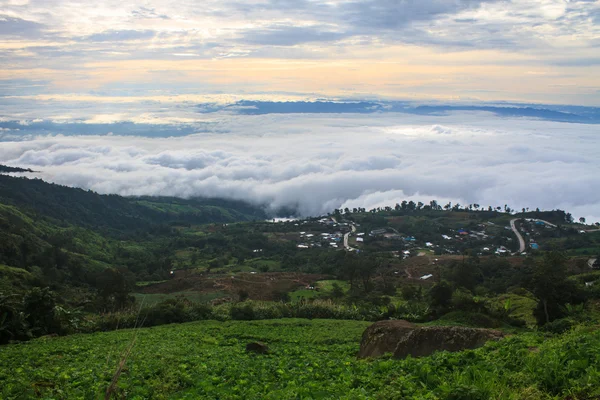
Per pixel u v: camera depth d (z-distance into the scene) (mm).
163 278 108250
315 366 16516
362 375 12789
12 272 74000
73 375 15992
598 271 78688
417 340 17266
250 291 88312
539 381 9398
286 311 51219
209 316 48406
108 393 8031
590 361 9703
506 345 13266
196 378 15758
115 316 45219
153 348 24953
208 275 107250
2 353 23859
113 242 152625
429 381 10734
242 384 14242
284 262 129500
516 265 101312
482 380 9773
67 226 149875
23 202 167750
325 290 86688
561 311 40562
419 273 106125
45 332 37312
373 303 61469
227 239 167875
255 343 24562
